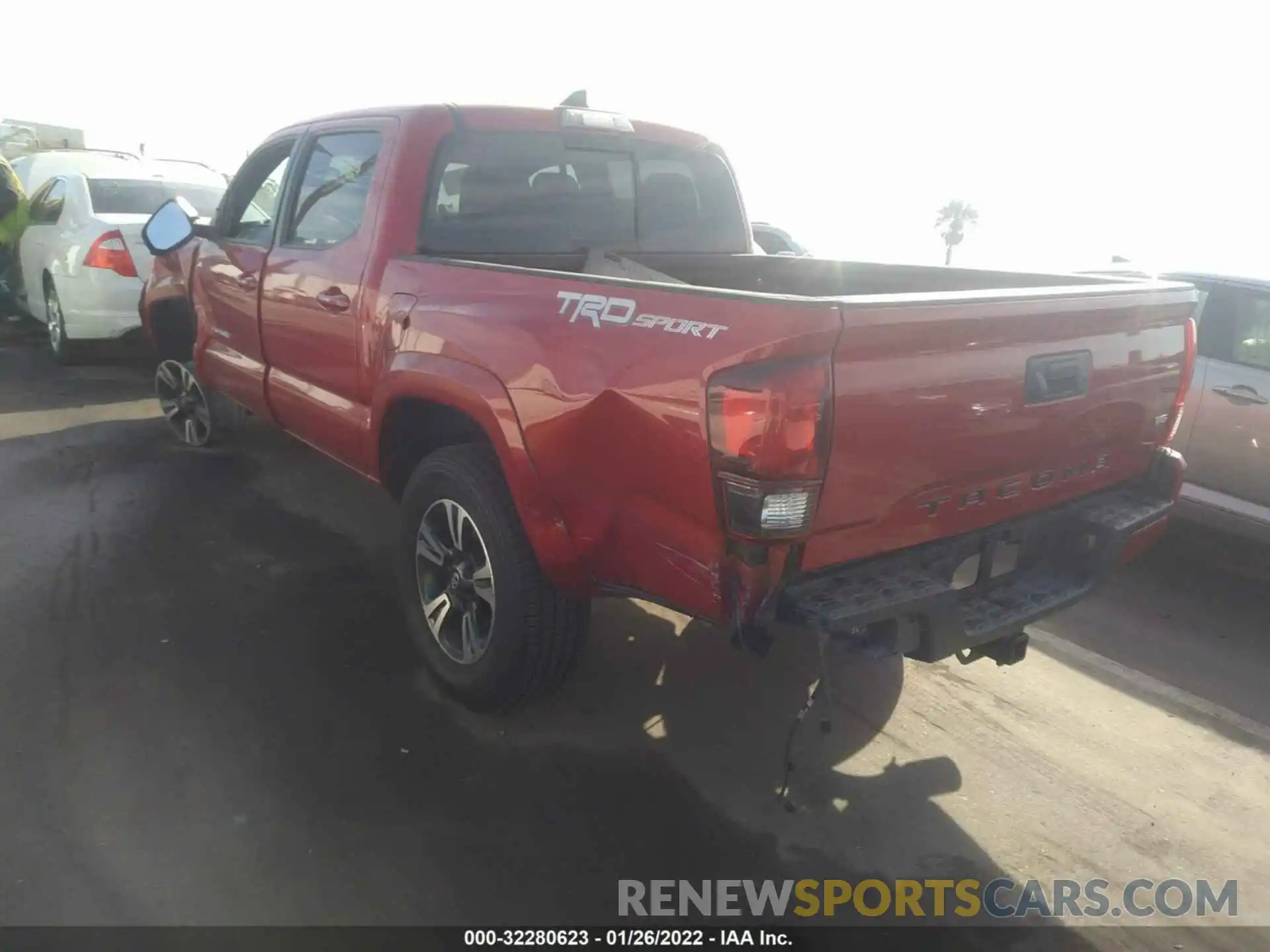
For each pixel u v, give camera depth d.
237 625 4.04
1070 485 3.26
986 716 3.74
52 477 5.68
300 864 2.73
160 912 2.53
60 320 8.14
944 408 2.67
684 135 4.69
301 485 5.75
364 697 3.58
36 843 2.74
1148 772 3.43
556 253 4.25
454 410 3.62
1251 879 2.91
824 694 2.59
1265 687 4.12
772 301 2.41
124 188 8.42
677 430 2.54
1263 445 5.05
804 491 2.43
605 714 3.58
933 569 2.87
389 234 3.78
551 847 2.86
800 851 2.93
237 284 4.89
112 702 3.44
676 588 2.72
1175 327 3.45
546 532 3.01
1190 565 5.55
